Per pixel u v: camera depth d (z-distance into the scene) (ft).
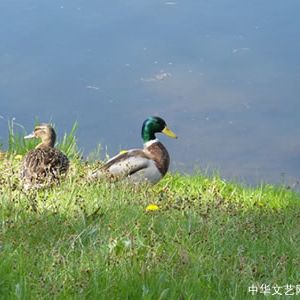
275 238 31.42
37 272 25.99
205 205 35.88
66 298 24.11
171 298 24.82
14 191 35.76
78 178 39.37
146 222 32.60
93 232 29.89
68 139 50.55
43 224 30.55
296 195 46.44
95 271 25.73
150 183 43.06
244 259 28.17
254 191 45.73
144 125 44.93
